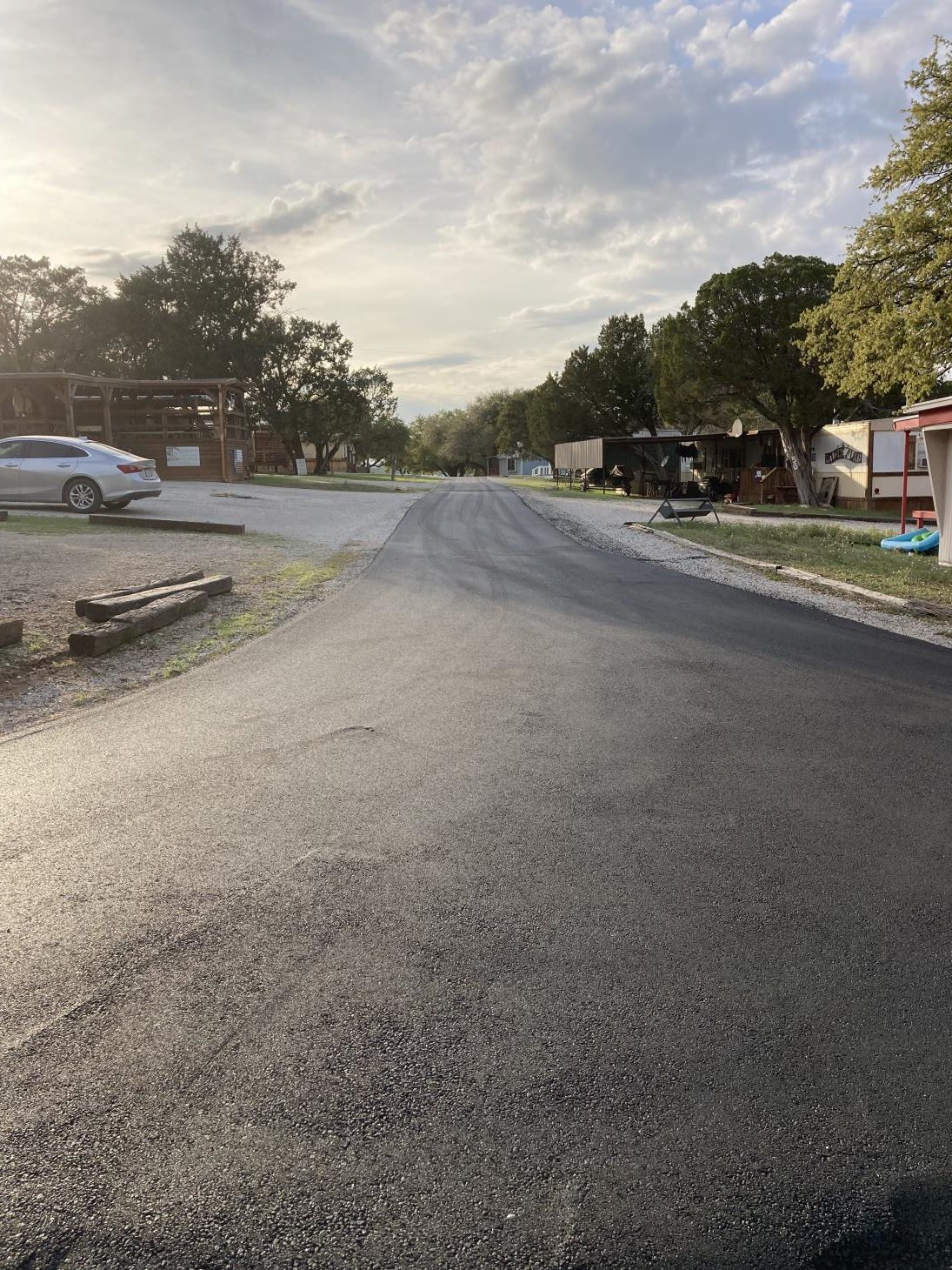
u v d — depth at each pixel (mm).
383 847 3158
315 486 33219
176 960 2418
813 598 9781
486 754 4207
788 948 2521
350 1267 1481
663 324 33281
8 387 29641
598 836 3279
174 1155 1715
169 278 47656
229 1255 1497
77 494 15789
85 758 4148
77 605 7270
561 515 21516
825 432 29688
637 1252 1520
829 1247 1540
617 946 2518
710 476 34531
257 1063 1989
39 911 2689
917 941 2570
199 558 11219
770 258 28234
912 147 13992
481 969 2385
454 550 13641
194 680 5660
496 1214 1590
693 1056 2033
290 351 49000
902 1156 1742
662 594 9734
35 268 51938
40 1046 2049
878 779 3939
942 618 8578
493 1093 1896
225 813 3467
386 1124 1803
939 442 13234
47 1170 1677
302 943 2512
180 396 32312
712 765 4105
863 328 15516
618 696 5355
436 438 97375
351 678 5711
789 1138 1785
